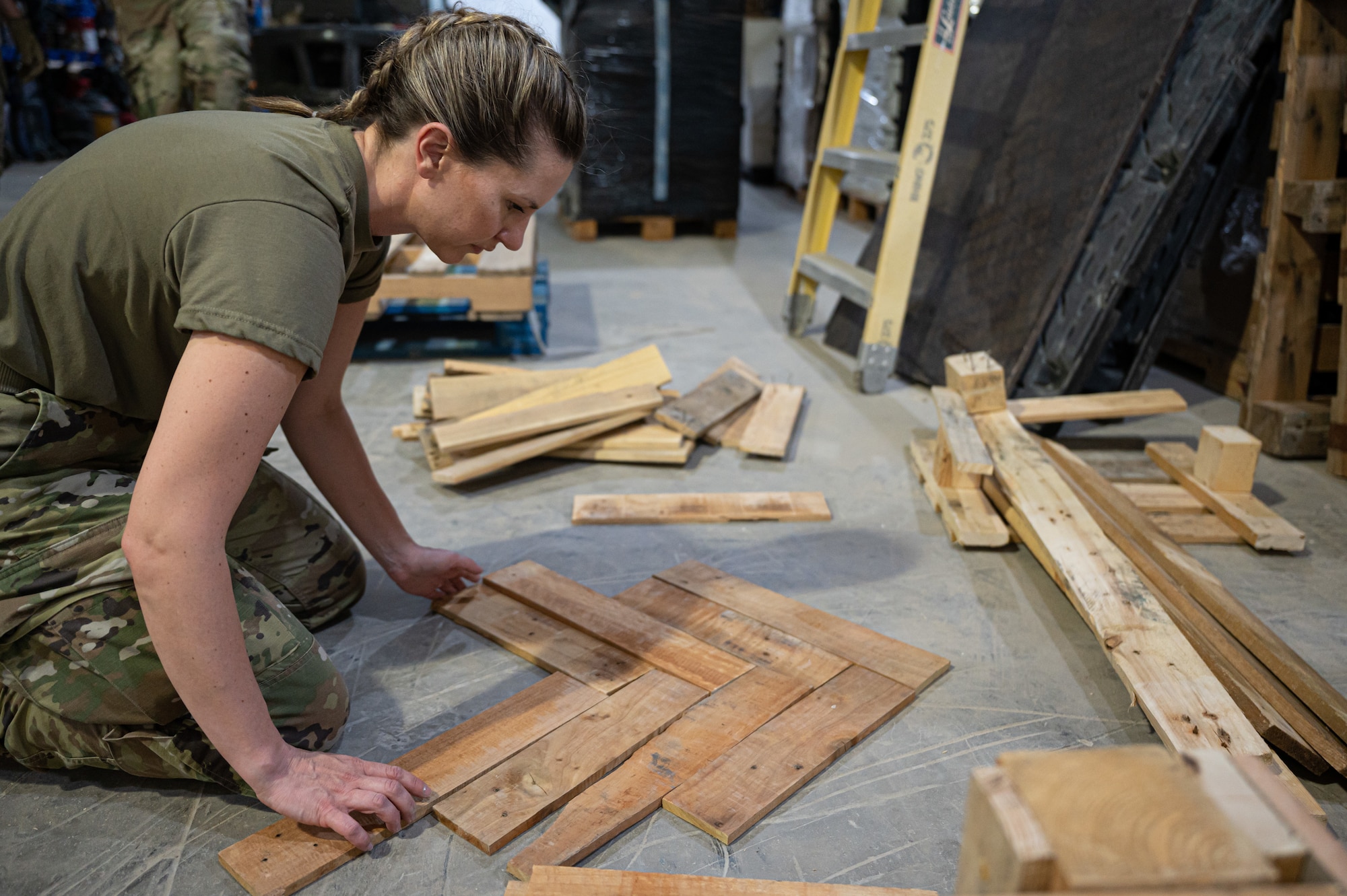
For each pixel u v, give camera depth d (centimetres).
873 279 364
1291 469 284
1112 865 54
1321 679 167
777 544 236
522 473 278
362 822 141
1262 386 300
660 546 234
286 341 112
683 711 166
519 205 131
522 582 208
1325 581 219
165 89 429
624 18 584
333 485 186
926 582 217
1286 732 153
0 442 134
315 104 628
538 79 122
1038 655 189
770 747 157
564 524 246
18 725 143
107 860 136
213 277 111
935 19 314
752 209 770
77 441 140
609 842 140
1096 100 324
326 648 190
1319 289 291
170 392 112
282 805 127
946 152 394
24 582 132
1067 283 320
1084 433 316
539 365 374
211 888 132
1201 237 313
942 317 365
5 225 127
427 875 134
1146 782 61
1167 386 364
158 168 119
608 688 172
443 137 123
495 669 183
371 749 160
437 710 171
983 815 61
